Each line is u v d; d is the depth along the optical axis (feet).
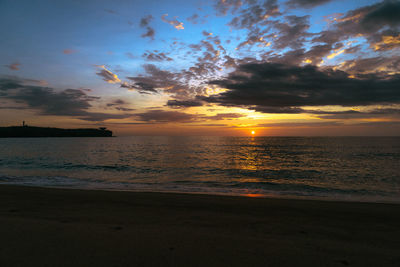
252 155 116.06
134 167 69.56
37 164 75.10
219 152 137.18
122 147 199.52
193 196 25.84
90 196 24.66
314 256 8.61
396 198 30.68
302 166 72.95
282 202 22.95
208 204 21.20
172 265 7.23
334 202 23.67
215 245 9.33
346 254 8.99
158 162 84.69
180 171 61.77
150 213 16.14
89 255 7.85
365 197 31.14
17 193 25.62
